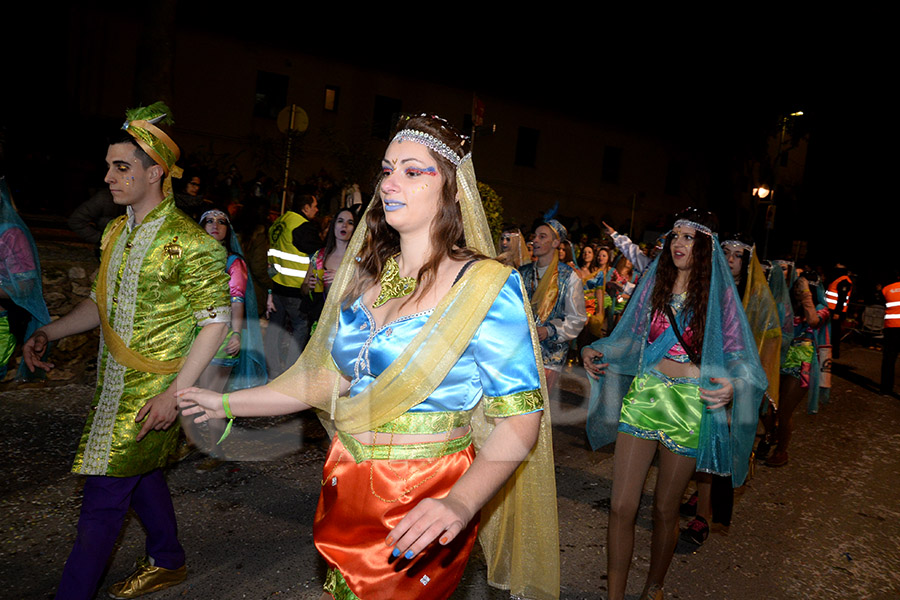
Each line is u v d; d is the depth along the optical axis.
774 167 29.00
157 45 10.82
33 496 3.97
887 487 5.80
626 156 28.69
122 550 3.45
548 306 4.59
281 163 19.28
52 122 15.05
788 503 5.19
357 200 5.97
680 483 3.03
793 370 6.04
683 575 3.82
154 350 2.55
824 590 3.78
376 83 22.58
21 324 3.69
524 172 26.56
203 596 3.09
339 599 1.70
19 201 10.68
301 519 3.99
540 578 1.91
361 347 1.70
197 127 19.67
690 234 3.23
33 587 3.07
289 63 20.89
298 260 6.19
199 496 4.18
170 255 2.54
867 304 19.53
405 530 1.40
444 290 1.65
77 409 5.52
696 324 3.13
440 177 1.70
